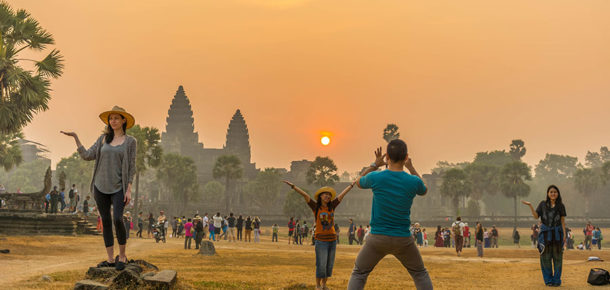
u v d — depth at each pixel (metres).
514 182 95.50
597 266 13.41
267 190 129.25
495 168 116.75
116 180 6.84
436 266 15.99
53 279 8.76
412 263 5.41
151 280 6.72
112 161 6.82
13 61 28.27
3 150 54.47
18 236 25.30
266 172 130.25
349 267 15.50
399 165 5.47
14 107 27.72
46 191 34.31
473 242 67.06
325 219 8.55
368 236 5.37
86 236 30.12
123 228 7.03
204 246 19.80
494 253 26.83
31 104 28.52
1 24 28.91
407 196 5.24
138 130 61.84
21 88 27.91
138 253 19.73
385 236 5.22
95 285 6.41
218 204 130.00
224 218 38.62
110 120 6.88
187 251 22.38
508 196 96.56
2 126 27.53
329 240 8.58
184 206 101.56
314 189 147.25
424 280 5.43
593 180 115.81
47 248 19.56
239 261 17.12
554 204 9.74
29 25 29.31
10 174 143.00
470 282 11.06
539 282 10.45
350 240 43.47
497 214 145.38
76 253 18.23
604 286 9.43
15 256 15.14
